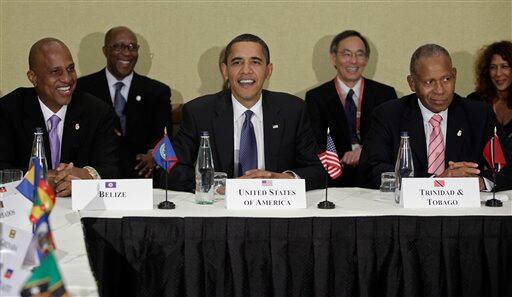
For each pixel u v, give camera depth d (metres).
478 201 3.17
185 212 3.05
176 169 3.66
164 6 5.93
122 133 5.41
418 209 3.12
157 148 3.23
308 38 5.95
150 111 5.47
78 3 5.92
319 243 2.96
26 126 3.93
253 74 3.71
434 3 5.91
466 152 3.88
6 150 3.91
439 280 3.00
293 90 5.98
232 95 3.86
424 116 3.92
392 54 5.96
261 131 3.84
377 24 5.94
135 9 5.93
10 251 2.18
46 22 5.93
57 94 3.85
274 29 5.94
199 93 5.99
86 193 3.12
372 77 5.98
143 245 2.95
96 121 3.99
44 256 1.65
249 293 2.97
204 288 2.96
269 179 3.13
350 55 5.39
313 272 2.97
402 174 3.24
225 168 3.78
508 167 3.64
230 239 2.95
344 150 5.34
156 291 2.96
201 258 2.96
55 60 3.82
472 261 3.00
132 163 5.37
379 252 2.99
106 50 5.46
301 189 3.13
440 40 5.94
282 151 3.83
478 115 3.93
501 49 5.19
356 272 2.98
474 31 5.93
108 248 2.95
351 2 5.91
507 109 5.21
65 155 3.92
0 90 5.96
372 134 3.94
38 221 1.74
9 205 2.79
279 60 5.96
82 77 5.52
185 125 3.86
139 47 5.91
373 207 3.15
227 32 5.95
